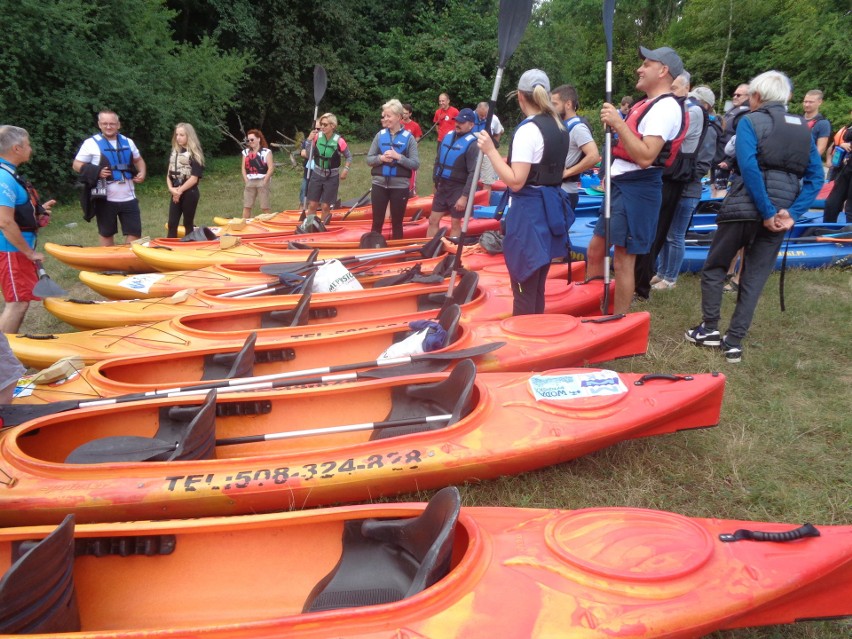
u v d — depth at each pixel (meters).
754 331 5.06
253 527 2.35
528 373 3.58
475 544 2.17
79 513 2.76
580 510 2.41
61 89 13.80
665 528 2.25
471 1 26.69
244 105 22.08
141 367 4.11
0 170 4.58
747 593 2.00
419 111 24.33
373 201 7.44
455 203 7.14
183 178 7.89
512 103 26.06
